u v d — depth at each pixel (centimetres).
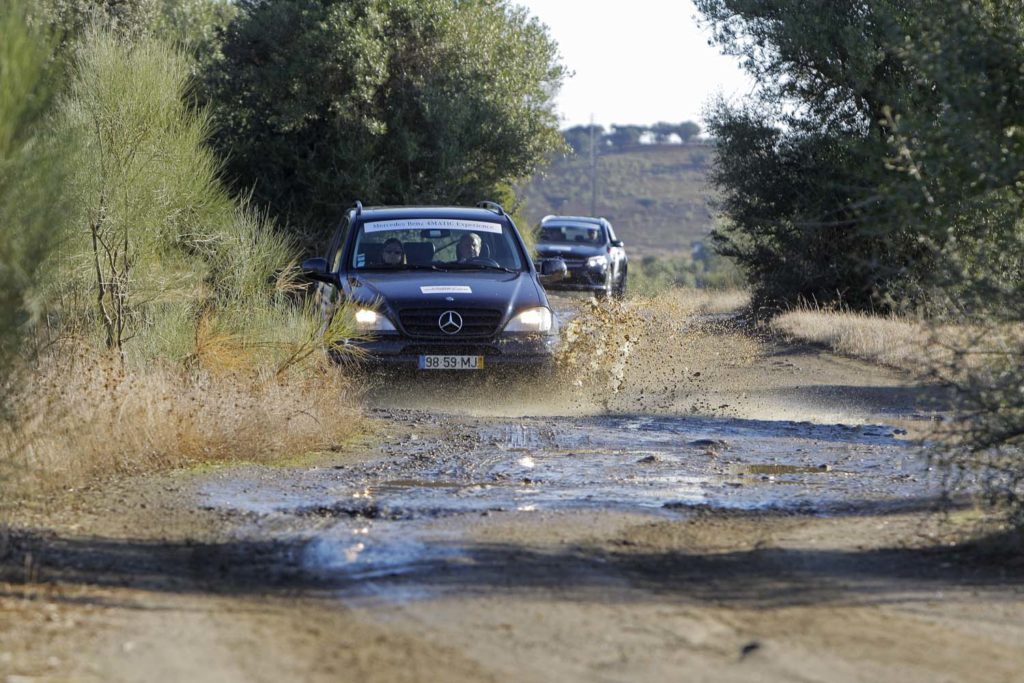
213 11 10962
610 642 1463
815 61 8194
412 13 9494
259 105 9275
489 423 3678
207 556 1948
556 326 4309
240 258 4025
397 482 2694
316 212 9225
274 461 2986
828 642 1468
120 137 3728
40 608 1605
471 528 2155
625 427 3631
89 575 1808
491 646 1448
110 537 2088
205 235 4062
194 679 1322
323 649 1437
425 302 4141
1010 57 2147
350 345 4031
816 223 2422
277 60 9194
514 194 10356
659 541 2055
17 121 2106
